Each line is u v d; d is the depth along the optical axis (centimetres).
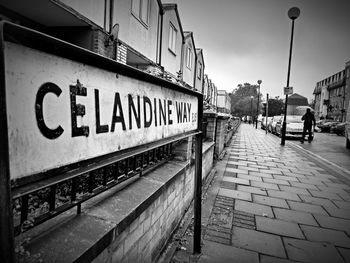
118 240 174
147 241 231
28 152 80
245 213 406
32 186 81
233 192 507
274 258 286
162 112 180
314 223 381
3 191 69
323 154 1111
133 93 138
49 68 85
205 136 730
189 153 398
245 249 301
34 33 76
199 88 2522
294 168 768
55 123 89
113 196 209
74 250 131
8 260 73
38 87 82
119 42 875
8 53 71
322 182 618
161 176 289
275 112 6650
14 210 173
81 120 101
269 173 688
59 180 91
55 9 664
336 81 4703
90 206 186
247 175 652
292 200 478
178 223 345
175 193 320
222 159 857
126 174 208
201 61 2545
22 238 141
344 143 1631
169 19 1471
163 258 270
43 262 119
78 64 97
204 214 392
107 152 118
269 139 1728
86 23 753
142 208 205
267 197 488
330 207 450
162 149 339
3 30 66
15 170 76
